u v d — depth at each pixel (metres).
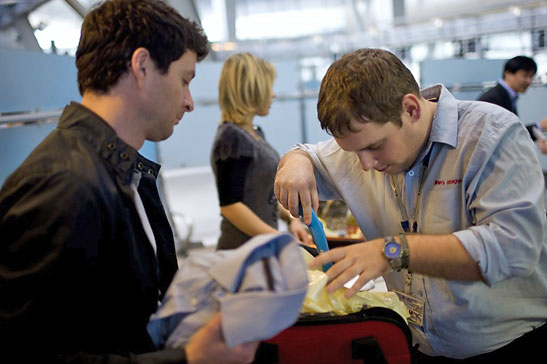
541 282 1.02
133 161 0.80
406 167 1.01
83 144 0.76
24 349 0.67
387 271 0.88
